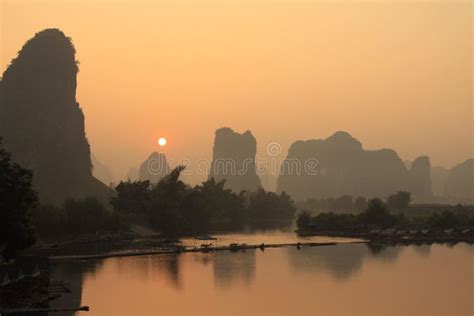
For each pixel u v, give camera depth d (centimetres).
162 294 9656
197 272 12044
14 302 8081
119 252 15100
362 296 9650
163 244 17350
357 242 18738
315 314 8306
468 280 11269
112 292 9725
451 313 8450
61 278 11081
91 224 18262
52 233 17400
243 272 12125
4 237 8156
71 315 7856
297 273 11994
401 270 12519
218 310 8469
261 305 8850
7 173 8375
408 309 8656
